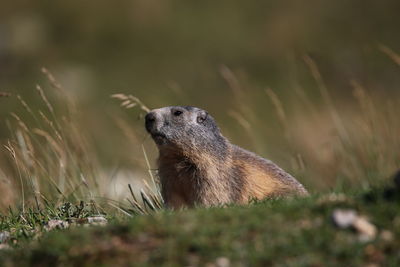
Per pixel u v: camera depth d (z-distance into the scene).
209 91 33.47
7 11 40.97
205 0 42.34
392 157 17.16
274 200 10.88
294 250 8.51
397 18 39.47
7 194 15.23
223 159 13.48
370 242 8.55
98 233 9.39
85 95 32.84
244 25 40.34
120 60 37.62
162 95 32.72
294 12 40.84
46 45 38.62
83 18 40.66
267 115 28.47
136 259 8.67
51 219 12.17
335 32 38.72
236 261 8.43
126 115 29.33
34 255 9.16
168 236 9.06
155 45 38.91
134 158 17.73
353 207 9.36
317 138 23.27
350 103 29.00
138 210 13.63
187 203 13.55
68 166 15.38
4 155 18.31
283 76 33.12
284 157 18.94
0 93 15.13
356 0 41.47
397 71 32.75
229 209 10.05
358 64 33.44
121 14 41.38
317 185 17.22
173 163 13.44
